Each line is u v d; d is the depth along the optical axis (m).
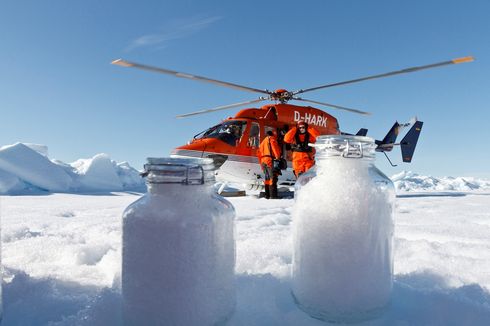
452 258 1.68
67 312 1.04
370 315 0.94
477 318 0.92
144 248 0.83
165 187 0.85
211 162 0.89
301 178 1.11
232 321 0.90
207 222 0.83
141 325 0.83
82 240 2.11
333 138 1.02
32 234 2.34
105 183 11.62
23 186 9.55
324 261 0.96
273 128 8.00
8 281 1.33
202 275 0.82
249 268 1.46
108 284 1.34
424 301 1.02
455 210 4.33
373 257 0.95
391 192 1.03
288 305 1.05
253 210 4.02
